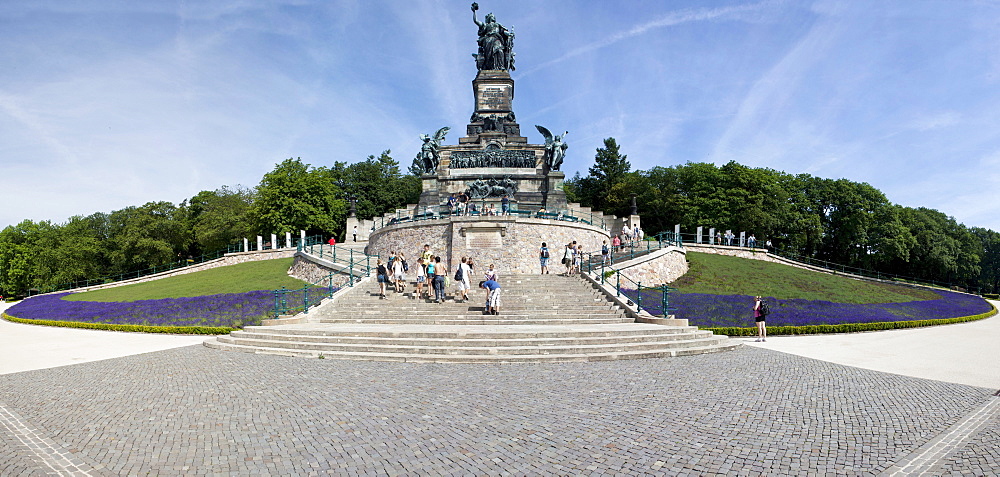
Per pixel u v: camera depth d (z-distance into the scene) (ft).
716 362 53.47
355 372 47.96
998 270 304.30
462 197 172.35
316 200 229.66
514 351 55.72
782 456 26.63
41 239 233.35
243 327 79.36
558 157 192.44
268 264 171.94
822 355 60.29
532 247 129.70
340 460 26.11
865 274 201.67
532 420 32.71
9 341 76.18
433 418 33.12
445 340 57.82
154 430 30.76
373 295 91.71
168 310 100.63
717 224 221.46
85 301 132.87
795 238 231.09
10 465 25.62
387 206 286.46
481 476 24.20
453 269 126.52
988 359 58.34
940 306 123.13
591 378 45.24
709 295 111.04
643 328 65.62
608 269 114.52
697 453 27.02
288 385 42.45
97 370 50.52
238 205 271.28
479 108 216.13
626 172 308.60
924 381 45.39
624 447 27.91
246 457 26.50
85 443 28.68
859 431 30.66
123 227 255.29
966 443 28.84
